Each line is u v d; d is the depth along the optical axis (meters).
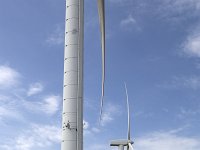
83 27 33.97
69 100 30.73
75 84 31.25
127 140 48.69
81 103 30.83
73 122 29.97
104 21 36.91
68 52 32.50
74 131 29.69
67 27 33.69
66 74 31.75
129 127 49.72
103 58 37.31
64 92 31.33
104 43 37.28
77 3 34.66
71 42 32.84
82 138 29.92
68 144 29.30
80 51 32.56
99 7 36.00
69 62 32.06
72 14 34.06
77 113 30.34
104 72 37.34
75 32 33.22
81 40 33.09
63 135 29.80
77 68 31.88
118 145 48.53
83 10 34.72
